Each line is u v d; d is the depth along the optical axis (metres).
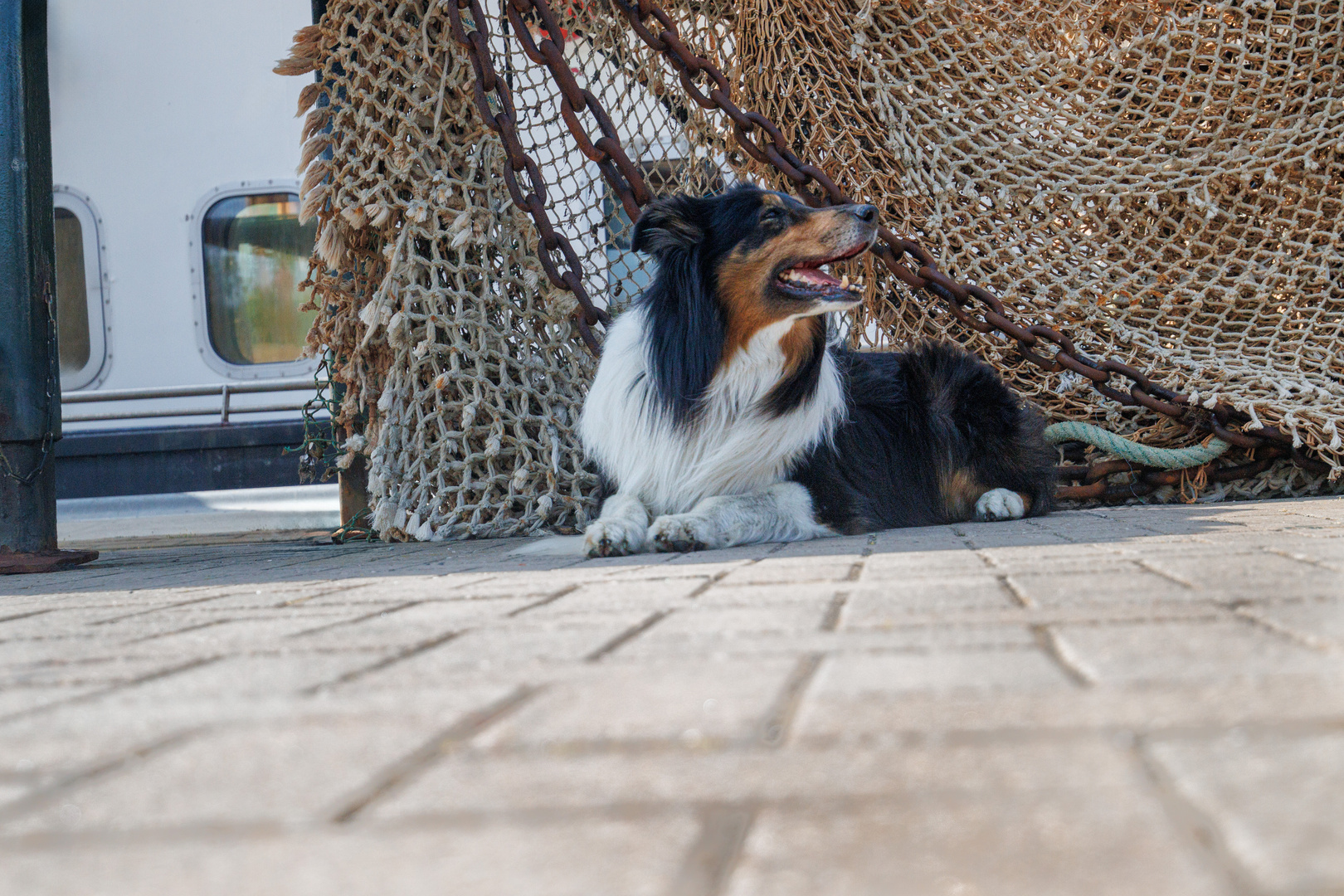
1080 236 5.23
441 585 2.43
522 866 0.66
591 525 3.40
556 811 0.76
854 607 1.66
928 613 1.55
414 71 4.57
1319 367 4.91
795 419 3.75
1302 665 1.06
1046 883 0.59
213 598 2.43
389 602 2.10
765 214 3.65
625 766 0.86
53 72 7.19
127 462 7.30
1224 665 1.08
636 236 3.81
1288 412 4.50
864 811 0.72
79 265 7.27
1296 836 0.61
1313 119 5.09
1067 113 5.20
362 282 4.77
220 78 7.21
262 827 0.76
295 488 7.25
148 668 1.45
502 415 4.55
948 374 4.48
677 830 0.71
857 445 4.10
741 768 0.83
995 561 2.30
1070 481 5.04
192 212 7.23
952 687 1.06
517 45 5.42
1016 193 5.20
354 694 1.19
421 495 4.56
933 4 5.18
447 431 4.51
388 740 0.98
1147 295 5.22
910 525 4.25
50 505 4.52
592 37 4.94
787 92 5.14
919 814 0.71
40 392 4.41
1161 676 1.05
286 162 7.25
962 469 4.43
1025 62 5.25
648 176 5.12
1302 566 1.90
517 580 2.45
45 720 1.14
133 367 7.32
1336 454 4.50
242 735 1.03
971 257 5.16
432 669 1.33
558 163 5.87
